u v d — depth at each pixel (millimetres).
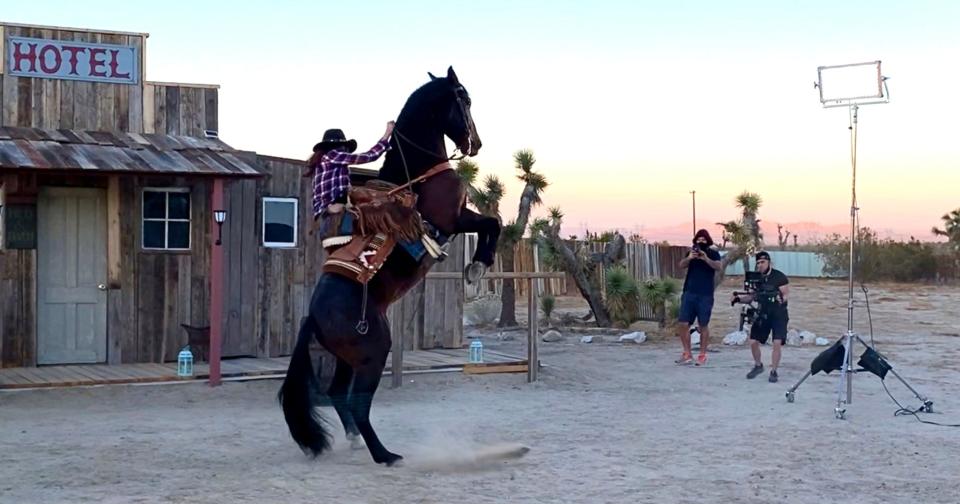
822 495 7277
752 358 16281
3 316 12609
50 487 7176
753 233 21391
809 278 52281
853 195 11195
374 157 8117
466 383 12977
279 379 12594
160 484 7301
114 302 13188
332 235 7945
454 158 8500
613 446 9031
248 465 8008
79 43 13211
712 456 8609
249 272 13992
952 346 18594
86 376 11961
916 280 48531
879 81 10977
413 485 7371
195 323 13672
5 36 12844
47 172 11344
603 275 22125
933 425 10211
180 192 13609
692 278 15414
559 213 21281
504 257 21531
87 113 13266
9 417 10180
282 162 14211
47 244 12906
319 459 8242
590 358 16109
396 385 12516
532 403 11688
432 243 7965
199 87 13883
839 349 11289
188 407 11023
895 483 7676
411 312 15453
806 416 10750
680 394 12414
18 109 12891
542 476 7750
